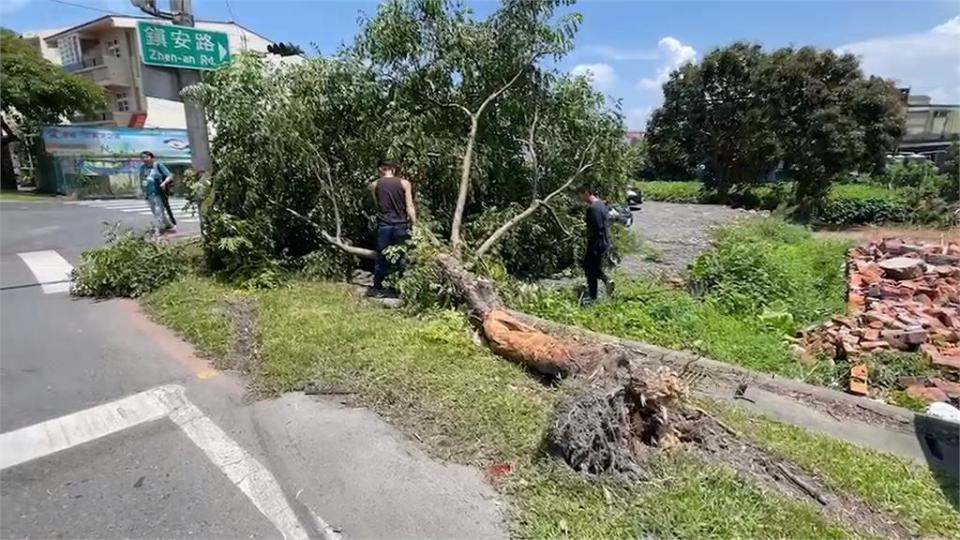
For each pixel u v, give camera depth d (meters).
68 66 28.66
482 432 2.92
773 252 9.17
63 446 2.86
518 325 4.09
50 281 6.15
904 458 3.21
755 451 2.93
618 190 8.66
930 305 6.96
